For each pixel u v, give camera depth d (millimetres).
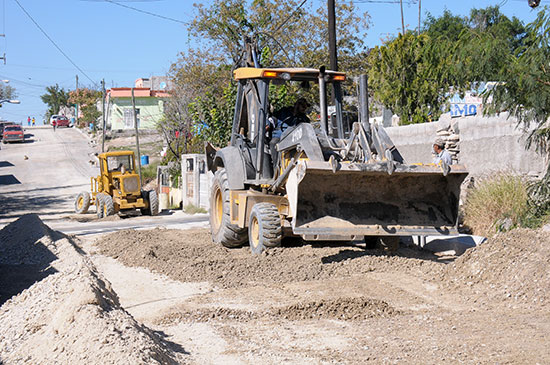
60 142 61438
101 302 6109
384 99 17578
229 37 30547
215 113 22172
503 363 4855
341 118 10914
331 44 17281
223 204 11898
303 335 6078
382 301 7027
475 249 8352
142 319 7012
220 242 12117
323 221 9172
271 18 30594
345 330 6211
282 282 8516
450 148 13641
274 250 9969
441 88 16797
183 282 8852
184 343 5949
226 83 31547
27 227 14539
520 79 9242
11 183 40406
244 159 11625
